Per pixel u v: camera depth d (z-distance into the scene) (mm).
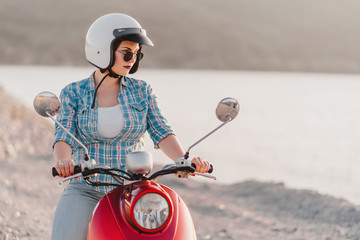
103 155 4004
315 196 9898
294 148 22375
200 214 9188
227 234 7832
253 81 122250
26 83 65625
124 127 3988
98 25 3951
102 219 3215
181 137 24562
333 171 16203
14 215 7672
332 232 7754
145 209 3012
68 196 3863
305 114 43062
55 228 3734
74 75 100500
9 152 13438
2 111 18969
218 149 21078
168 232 3084
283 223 8516
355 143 24828
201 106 45344
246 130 29641
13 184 9938
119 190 3346
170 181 12094
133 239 3027
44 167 12547
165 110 40406
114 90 4094
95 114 3973
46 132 17828
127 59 3914
